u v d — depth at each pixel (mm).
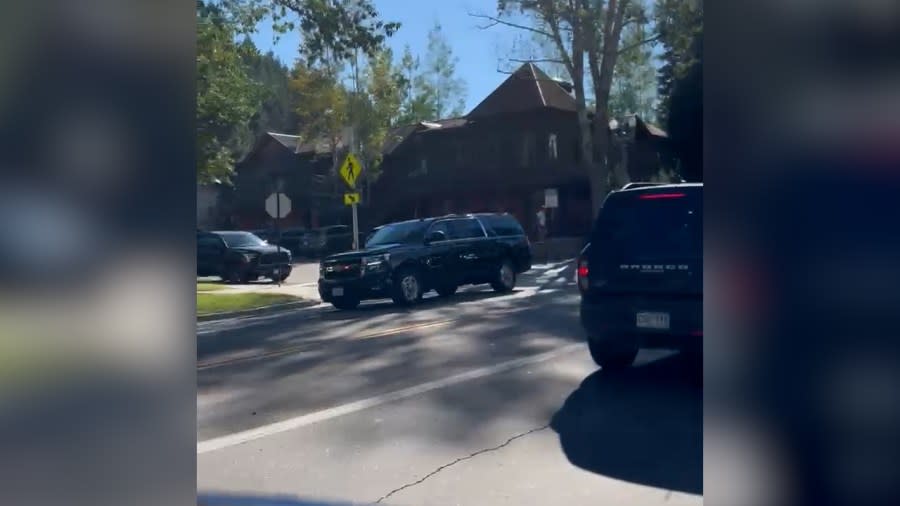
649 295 8188
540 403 7707
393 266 16734
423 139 49688
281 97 57438
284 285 26984
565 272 25938
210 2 20172
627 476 5641
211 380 9328
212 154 21719
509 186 45750
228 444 6648
